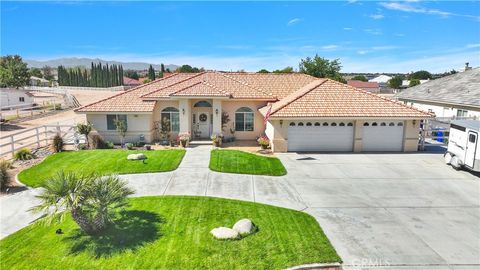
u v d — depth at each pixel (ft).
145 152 68.44
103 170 55.98
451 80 113.50
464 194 46.47
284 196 45.34
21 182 50.21
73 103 183.52
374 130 71.77
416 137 71.87
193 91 79.15
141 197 44.16
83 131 74.13
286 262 29.01
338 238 33.60
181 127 80.59
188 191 46.88
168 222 36.35
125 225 35.53
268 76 97.71
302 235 33.73
